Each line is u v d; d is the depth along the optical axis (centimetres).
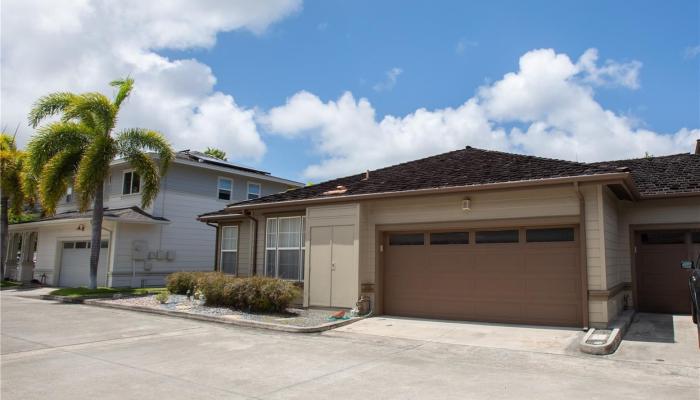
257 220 1709
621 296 1314
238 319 1267
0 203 2623
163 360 849
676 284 1350
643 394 636
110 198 2636
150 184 2033
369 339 1048
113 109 1981
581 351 892
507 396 631
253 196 2852
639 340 988
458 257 1270
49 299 1916
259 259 1670
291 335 1105
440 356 880
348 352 917
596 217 1074
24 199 2591
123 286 2280
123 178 2575
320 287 1427
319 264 1438
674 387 670
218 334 1118
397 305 1346
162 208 2431
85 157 1898
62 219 2397
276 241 1631
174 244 2472
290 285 1399
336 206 1423
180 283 1825
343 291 1381
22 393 649
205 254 2602
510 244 1202
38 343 1010
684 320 1220
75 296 1817
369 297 1359
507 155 1391
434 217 1295
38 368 792
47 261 2672
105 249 2353
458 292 1259
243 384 694
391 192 1296
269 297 1375
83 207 1917
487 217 1219
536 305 1155
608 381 703
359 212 1375
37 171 1908
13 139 2708
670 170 1493
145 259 2355
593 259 1070
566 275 1127
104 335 1103
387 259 1377
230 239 1958
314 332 1131
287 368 789
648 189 1368
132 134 1998
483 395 637
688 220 1327
